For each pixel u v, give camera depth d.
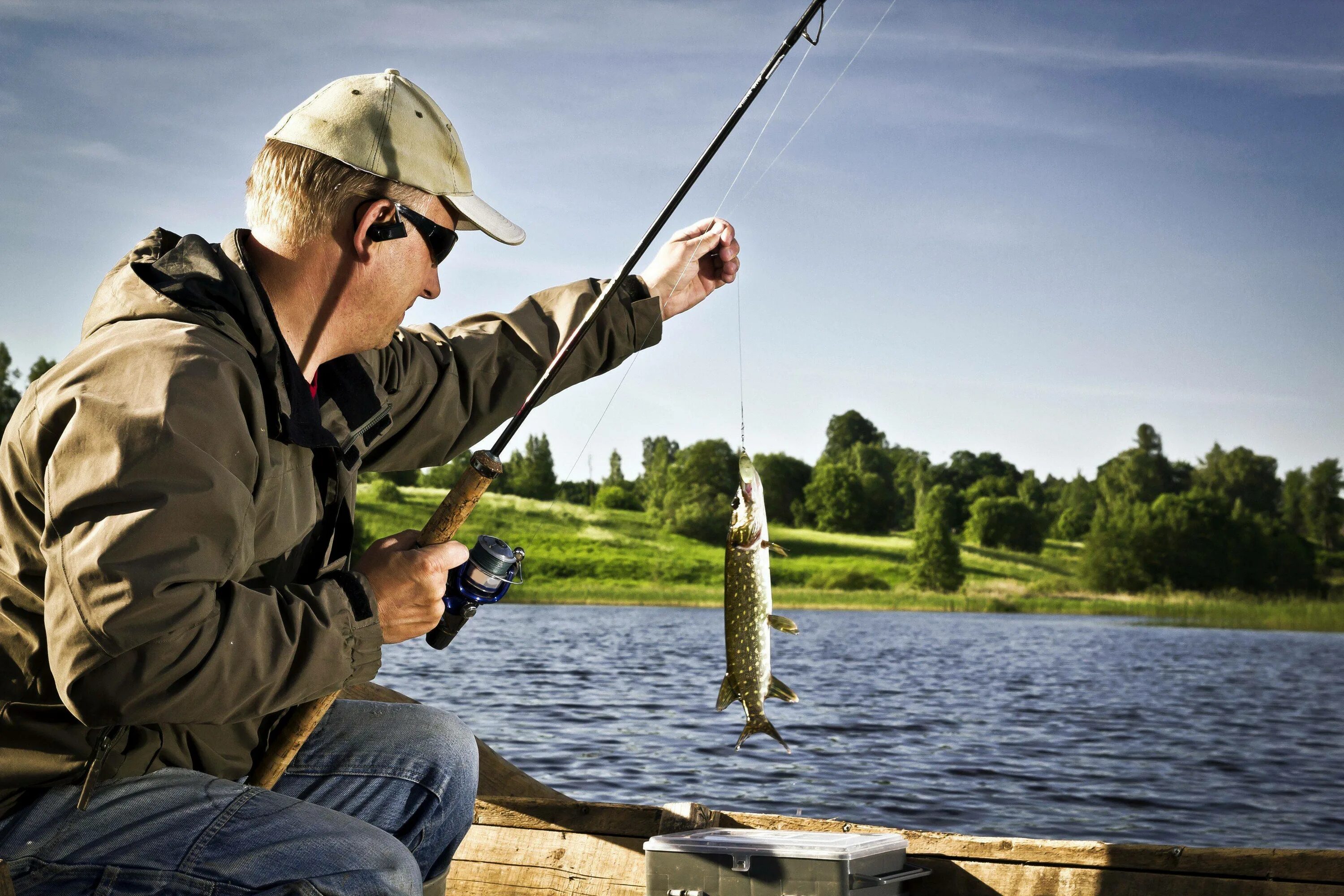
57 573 1.35
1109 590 100.56
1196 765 14.05
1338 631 80.19
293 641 1.50
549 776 11.23
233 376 1.51
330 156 1.71
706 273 2.79
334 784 1.92
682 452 107.25
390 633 1.67
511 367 2.49
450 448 2.43
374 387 2.07
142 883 1.46
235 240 1.74
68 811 1.51
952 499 119.31
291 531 1.67
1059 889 2.32
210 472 1.40
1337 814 10.66
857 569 101.50
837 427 134.25
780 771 11.85
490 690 21.36
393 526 89.88
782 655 39.16
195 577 1.37
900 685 27.25
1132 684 29.86
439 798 1.93
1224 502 105.50
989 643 49.09
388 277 1.78
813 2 2.13
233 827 1.52
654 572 92.25
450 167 1.84
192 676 1.39
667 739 14.27
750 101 2.13
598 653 33.56
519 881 2.68
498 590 1.92
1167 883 2.25
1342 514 113.06
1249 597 101.50
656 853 2.30
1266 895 2.16
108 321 1.55
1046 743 15.77
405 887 1.57
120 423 1.37
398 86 1.80
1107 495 119.69
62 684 1.35
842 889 2.12
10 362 102.31
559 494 109.81
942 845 2.45
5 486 1.45
